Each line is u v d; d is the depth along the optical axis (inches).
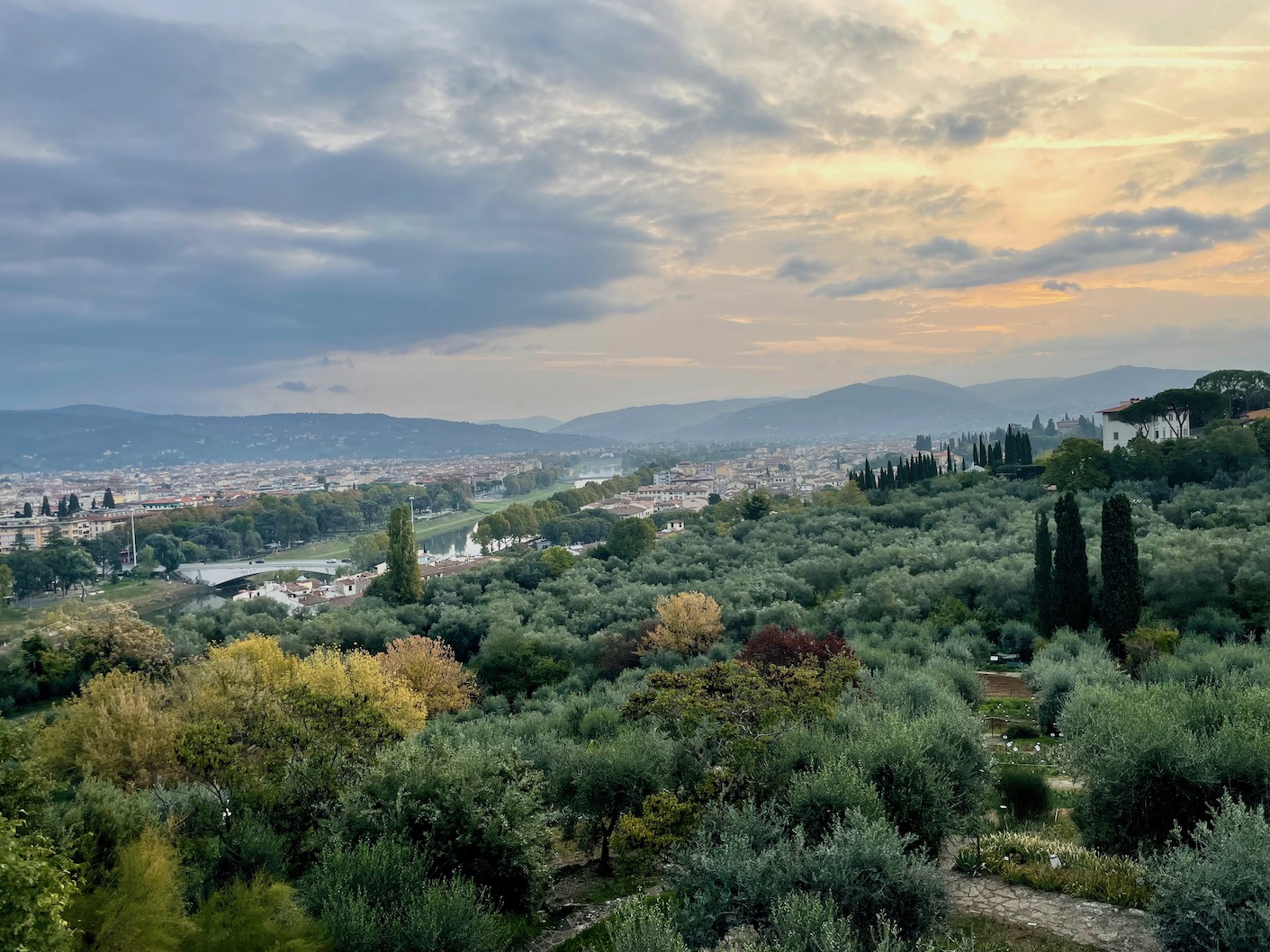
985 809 687.1
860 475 4483.3
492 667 2001.7
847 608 1882.4
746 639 1920.5
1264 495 2171.5
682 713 756.0
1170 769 552.7
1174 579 1541.6
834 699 844.0
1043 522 1656.0
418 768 659.4
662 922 445.7
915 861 475.8
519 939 587.2
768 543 3041.3
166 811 768.3
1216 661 1079.0
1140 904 497.7
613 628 2094.0
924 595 1877.5
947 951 441.4
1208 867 411.5
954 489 3449.8
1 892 356.2
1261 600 1453.0
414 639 1973.4
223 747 700.7
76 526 7121.1
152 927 477.4
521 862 622.8
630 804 717.3
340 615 2551.7
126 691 1194.0
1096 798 596.7
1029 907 509.4
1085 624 1594.5
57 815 622.5
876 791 564.7
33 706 2085.4
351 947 486.3
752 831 526.0
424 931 483.2
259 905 507.8
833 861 457.1
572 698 1419.8
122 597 5147.6
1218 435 2709.2
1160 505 2335.1
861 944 433.1
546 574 3161.9
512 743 1031.6
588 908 650.2
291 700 817.5
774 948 389.4
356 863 551.5
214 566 6382.9
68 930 408.8
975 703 1169.4
